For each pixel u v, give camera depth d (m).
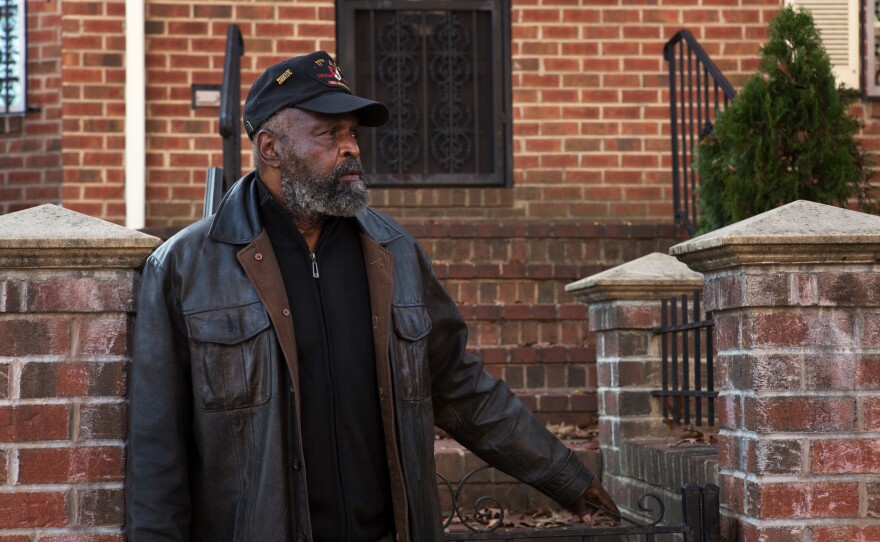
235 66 5.32
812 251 2.75
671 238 6.09
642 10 7.06
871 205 5.15
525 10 7.04
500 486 4.34
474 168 7.21
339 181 2.29
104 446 2.58
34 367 2.58
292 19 6.92
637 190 7.02
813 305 2.78
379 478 2.29
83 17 6.71
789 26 5.01
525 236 6.02
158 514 2.16
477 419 2.56
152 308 2.24
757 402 2.76
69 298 2.59
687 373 3.95
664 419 4.21
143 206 6.62
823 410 2.77
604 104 7.03
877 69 6.99
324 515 2.22
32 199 7.01
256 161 2.39
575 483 2.59
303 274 2.31
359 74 7.18
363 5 7.14
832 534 2.74
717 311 3.00
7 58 7.07
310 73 2.33
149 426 2.20
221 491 2.20
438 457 4.32
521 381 5.56
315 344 2.26
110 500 2.58
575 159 7.01
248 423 2.20
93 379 2.60
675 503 3.57
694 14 7.07
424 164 7.17
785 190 4.84
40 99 7.05
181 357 2.25
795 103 4.96
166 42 6.83
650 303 4.24
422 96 7.20
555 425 5.26
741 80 7.06
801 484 2.75
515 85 7.02
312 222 2.36
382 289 2.33
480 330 5.69
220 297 2.23
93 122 6.71
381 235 2.42
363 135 7.15
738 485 2.88
